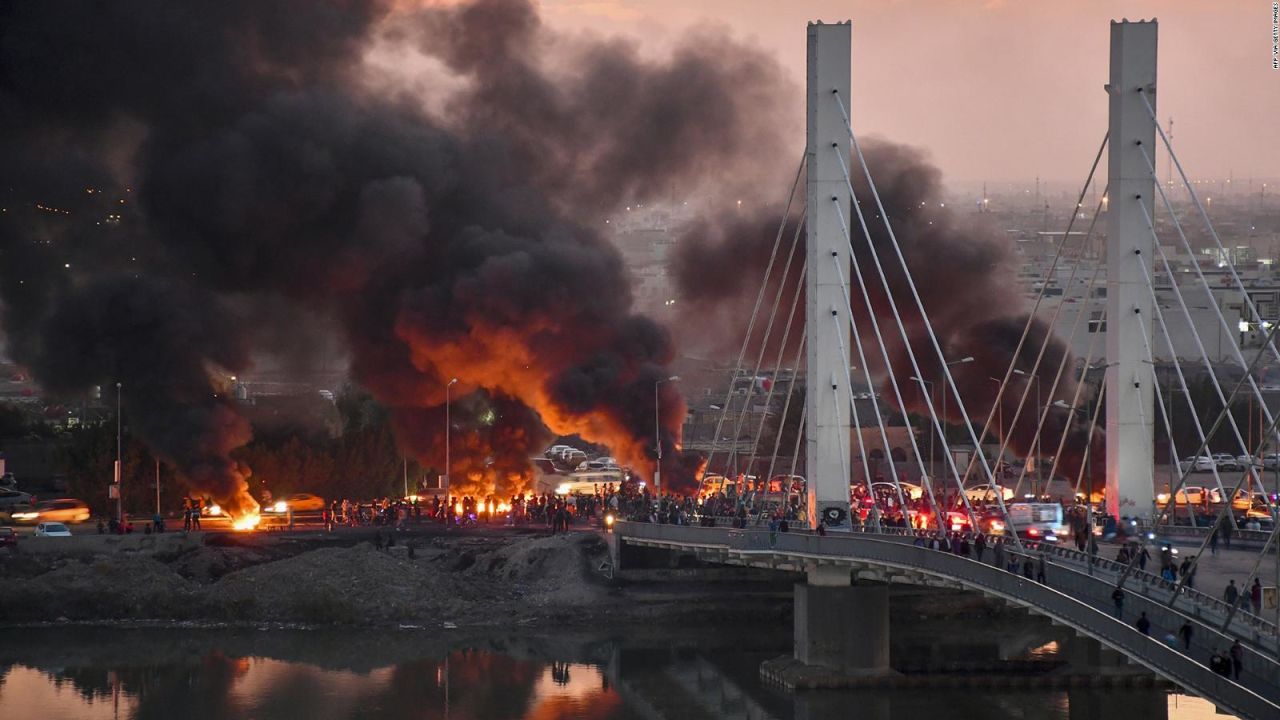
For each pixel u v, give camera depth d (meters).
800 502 132.38
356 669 106.38
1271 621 71.94
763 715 95.00
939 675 101.38
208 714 95.44
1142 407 109.25
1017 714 94.94
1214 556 95.38
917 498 135.38
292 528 139.12
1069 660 104.19
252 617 118.94
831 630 101.81
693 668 106.81
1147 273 109.69
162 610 119.56
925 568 89.44
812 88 111.00
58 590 120.44
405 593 120.44
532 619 118.38
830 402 109.31
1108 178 111.06
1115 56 110.81
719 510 129.62
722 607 120.56
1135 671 101.00
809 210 110.75
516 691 100.81
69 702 98.19
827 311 109.88
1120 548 95.38
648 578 124.00
